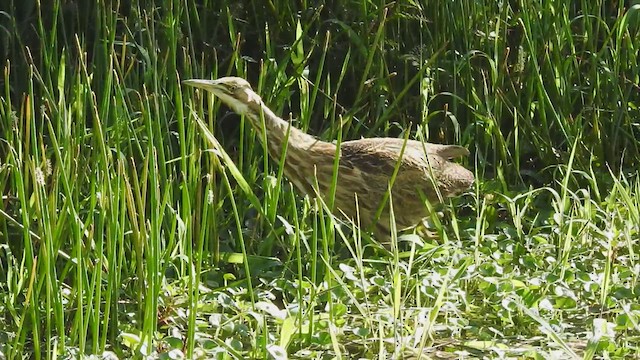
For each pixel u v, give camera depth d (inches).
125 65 380.5
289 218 358.6
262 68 365.4
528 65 410.6
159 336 281.1
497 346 281.4
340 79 370.9
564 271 320.5
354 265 336.8
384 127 400.8
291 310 297.7
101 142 270.7
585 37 417.1
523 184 391.5
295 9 412.2
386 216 363.3
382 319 293.9
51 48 340.8
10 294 290.0
